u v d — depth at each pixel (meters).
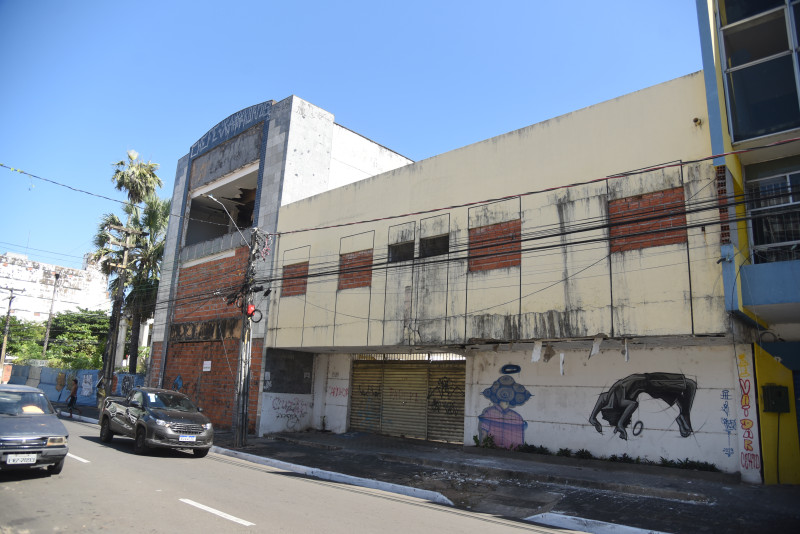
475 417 15.36
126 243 26.09
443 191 15.31
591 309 11.63
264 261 20.48
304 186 21.67
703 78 11.10
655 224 11.16
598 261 11.76
